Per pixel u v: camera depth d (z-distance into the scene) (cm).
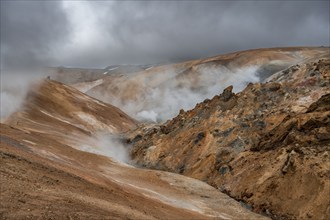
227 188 3906
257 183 3559
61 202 1742
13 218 1382
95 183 2633
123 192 2805
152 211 2497
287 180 3272
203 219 2862
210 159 4569
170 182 4034
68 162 3278
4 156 2188
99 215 1716
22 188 1766
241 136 4584
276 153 3753
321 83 4644
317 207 2878
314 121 3712
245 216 3203
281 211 3122
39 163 2442
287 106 4528
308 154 3288
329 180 2958
